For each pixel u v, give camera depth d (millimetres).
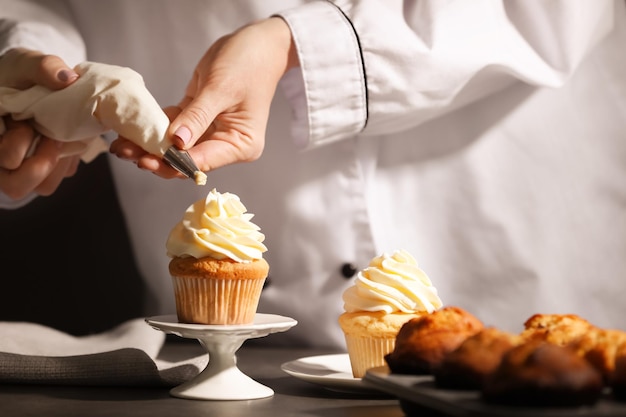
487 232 1767
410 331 922
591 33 1710
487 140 1764
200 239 1132
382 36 1570
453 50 1598
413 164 1772
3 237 2217
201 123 1281
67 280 2217
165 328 1096
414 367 897
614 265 1777
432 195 1770
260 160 1743
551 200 1769
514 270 1771
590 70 1790
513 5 1715
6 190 1396
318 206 1734
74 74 1291
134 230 1868
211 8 1746
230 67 1373
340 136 1622
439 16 1624
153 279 1867
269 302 1758
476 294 1788
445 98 1631
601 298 1793
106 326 2207
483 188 1761
